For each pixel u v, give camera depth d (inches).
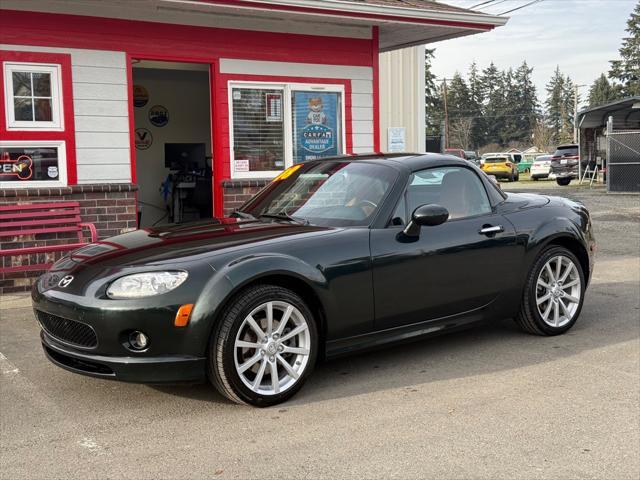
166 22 322.7
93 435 142.6
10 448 136.5
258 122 355.3
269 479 122.6
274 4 314.8
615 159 865.5
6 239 286.0
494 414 152.7
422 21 358.3
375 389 169.5
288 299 157.9
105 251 170.4
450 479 122.1
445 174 199.2
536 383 173.3
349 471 125.3
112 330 146.9
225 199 345.4
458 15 365.1
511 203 213.6
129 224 315.6
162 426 147.1
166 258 156.6
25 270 275.6
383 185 187.8
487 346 207.2
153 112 509.0
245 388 152.6
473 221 197.5
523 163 2117.4
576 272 221.1
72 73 302.0
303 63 363.3
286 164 363.6
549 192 930.1
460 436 140.8
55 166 301.3
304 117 368.2
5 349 206.5
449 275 188.7
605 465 127.6
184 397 164.7
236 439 139.9
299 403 160.2
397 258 177.5
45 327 165.3
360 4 335.9
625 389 168.9
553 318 217.5
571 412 153.8
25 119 294.0
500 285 201.3
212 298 148.3
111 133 312.7
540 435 141.3
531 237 207.3
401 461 129.3
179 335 147.4
